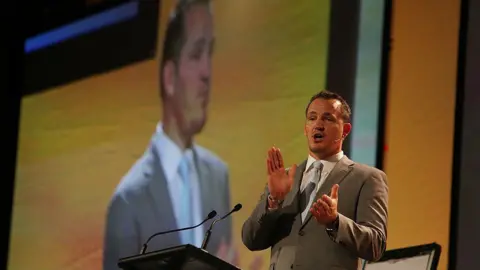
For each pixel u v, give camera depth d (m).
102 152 16.20
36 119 17.20
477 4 13.34
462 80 13.21
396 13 13.91
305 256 8.73
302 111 14.30
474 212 12.73
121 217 15.60
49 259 16.38
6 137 17.64
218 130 15.08
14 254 16.83
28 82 17.47
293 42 14.65
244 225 9.16
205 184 14.95
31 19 17.72
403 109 13.58
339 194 8.96
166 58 15.91
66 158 16.61
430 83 13.46
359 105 13.81
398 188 13.38
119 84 16.33
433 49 13.55
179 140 15.46
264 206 8.98
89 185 16.20
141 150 15.79
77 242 16.05
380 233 8.59
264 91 14.77
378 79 13.73
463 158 12.97
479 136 12.93
